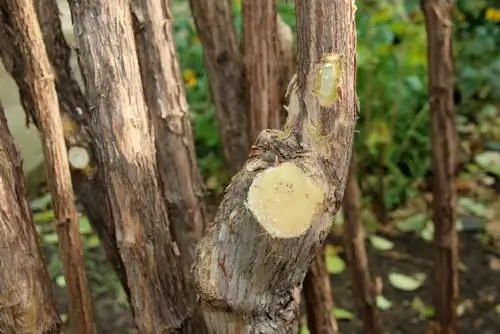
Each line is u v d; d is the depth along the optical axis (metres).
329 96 0.40
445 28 0.66
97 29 0.44
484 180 1.20
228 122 0.61
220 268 0.42
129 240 0.47
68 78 0.53
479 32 1.31
